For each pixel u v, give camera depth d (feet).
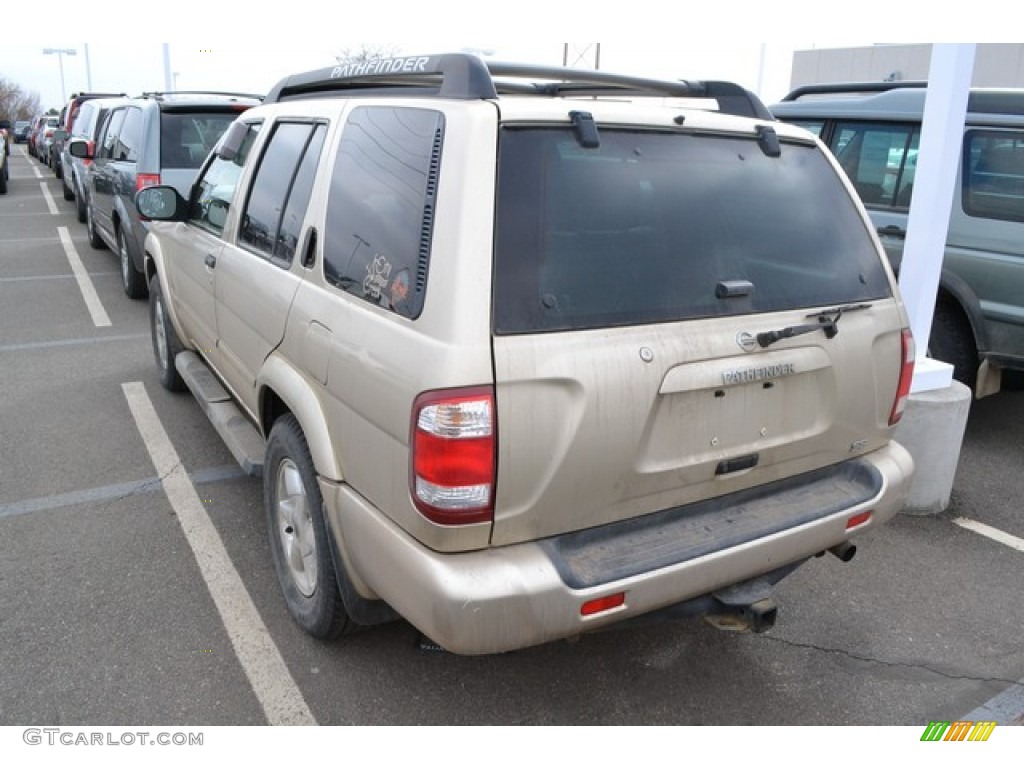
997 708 9.59
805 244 9.18
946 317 17.61
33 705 9.06
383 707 9.23
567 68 9.34
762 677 10.01
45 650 9.95
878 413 9.62
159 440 16.24
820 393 8.89
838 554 9.78
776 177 9.25
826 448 9.20
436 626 7.11
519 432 6.97
